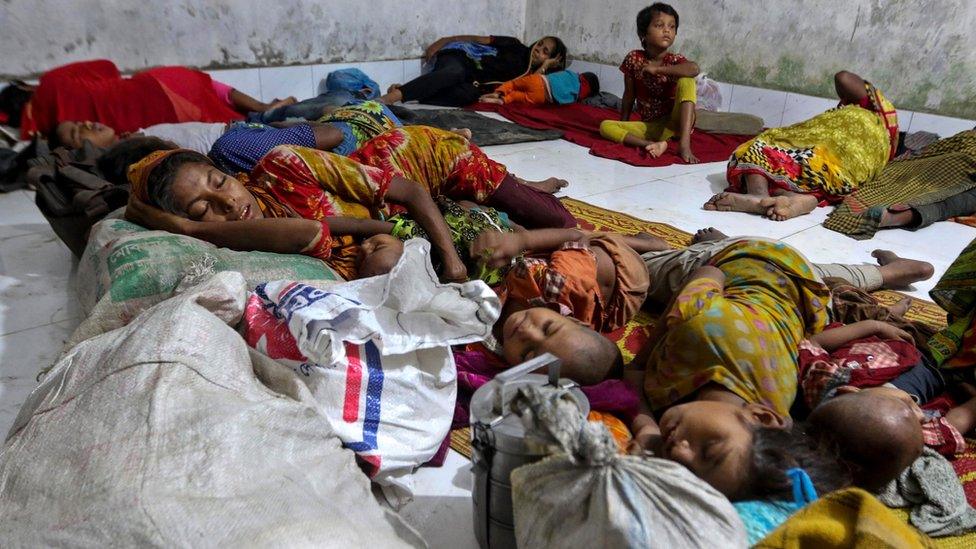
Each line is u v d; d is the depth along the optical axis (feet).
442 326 5.35
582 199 12.57
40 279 8.77
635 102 19.01
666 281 7.86
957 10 14.48
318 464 4.39
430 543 4.78
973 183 11.95
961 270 6.88
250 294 5.51
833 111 13.12
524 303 6.88
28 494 3.86
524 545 3.62
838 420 4.73
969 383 6.42
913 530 3.51
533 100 20.44
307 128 9.20
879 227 11.46
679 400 5.70
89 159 10.88
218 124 13.16
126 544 3.33
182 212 6.86
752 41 18.21
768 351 5.61
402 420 5.22
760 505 3.94
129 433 3.94
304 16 18.06
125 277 5.81
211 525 3.43
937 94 15.24
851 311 7.24
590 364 5.67
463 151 8.98
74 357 4.78
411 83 19.47
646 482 3.30
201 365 4.42
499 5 22.84
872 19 15.84
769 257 6.71
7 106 13.39
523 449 3.72
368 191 7.56
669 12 15.64
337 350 4.88
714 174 14.62
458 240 8.07
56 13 14.05
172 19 15.78
